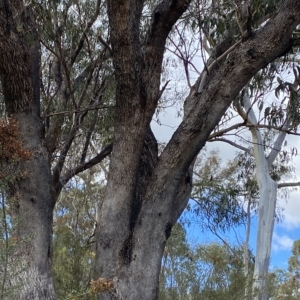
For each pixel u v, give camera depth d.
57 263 11.51
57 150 9.84
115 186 7.65
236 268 13.34
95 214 14.55
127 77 7.68
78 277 11.22
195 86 8.59
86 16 10.14
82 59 10.48
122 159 7.68
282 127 11.18
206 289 13.05
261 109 10.33
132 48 7.64
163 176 7.55
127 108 7.73
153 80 7.83
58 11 9.83
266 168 15.42
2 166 6.91
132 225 7.68
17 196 7.12
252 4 8.62
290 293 18.56
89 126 10.30
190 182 8.19
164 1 8.02
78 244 11.93
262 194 15.34
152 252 7.39
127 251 7.42
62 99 9.75
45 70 10.37
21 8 7.86
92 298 7.30
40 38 9.10
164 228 7.51
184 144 7.50
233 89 7.50
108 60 10.16
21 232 7.08
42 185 7.39
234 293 12.88
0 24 7.56
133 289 7.21
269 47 7.41
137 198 7.95
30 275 6.88
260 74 9.91
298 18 7.39
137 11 7.73
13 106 7.62
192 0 8.93
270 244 15.23
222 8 8.90
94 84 10.10
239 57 7.48
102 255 7.43
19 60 7.60
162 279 13.38
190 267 13.41
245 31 8.16
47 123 9.55
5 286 6.45
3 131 6.77
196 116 7.52
